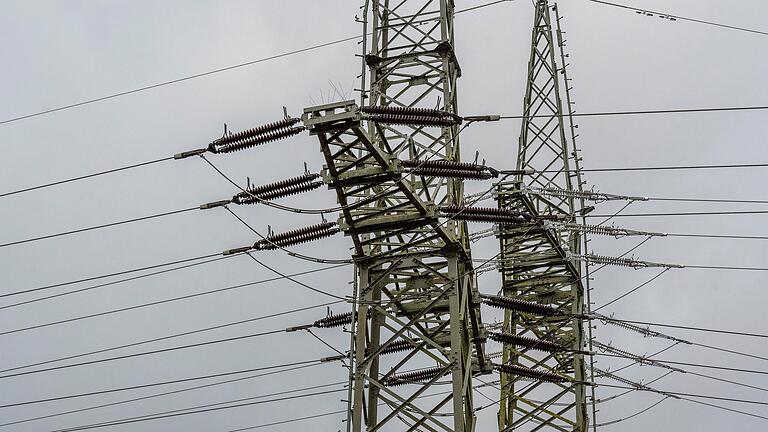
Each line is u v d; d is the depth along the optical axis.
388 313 25.86
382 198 26.62
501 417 36.72
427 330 28.86
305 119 22.22
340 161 24.05
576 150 36.97
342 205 24.69
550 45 38.56
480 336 29.27
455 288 25.56
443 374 24.98
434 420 24.62
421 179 26.14
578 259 33.75
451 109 27.66
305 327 29.38
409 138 25.17
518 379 38.28
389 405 25.70
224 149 25.02
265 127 24.67
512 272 38.75
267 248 26.38
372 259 26.17
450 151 26.55
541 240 37.38
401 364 25.94
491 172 25.44
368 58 28.34
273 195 25.52
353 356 25.34
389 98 28.02
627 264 33.19
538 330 39.12
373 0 28.94
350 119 21.97
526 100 38.56
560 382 35.09
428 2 28.81
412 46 28.39
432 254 25.91
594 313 33.91
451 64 28.42
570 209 36.12
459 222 27.14
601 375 34.66
